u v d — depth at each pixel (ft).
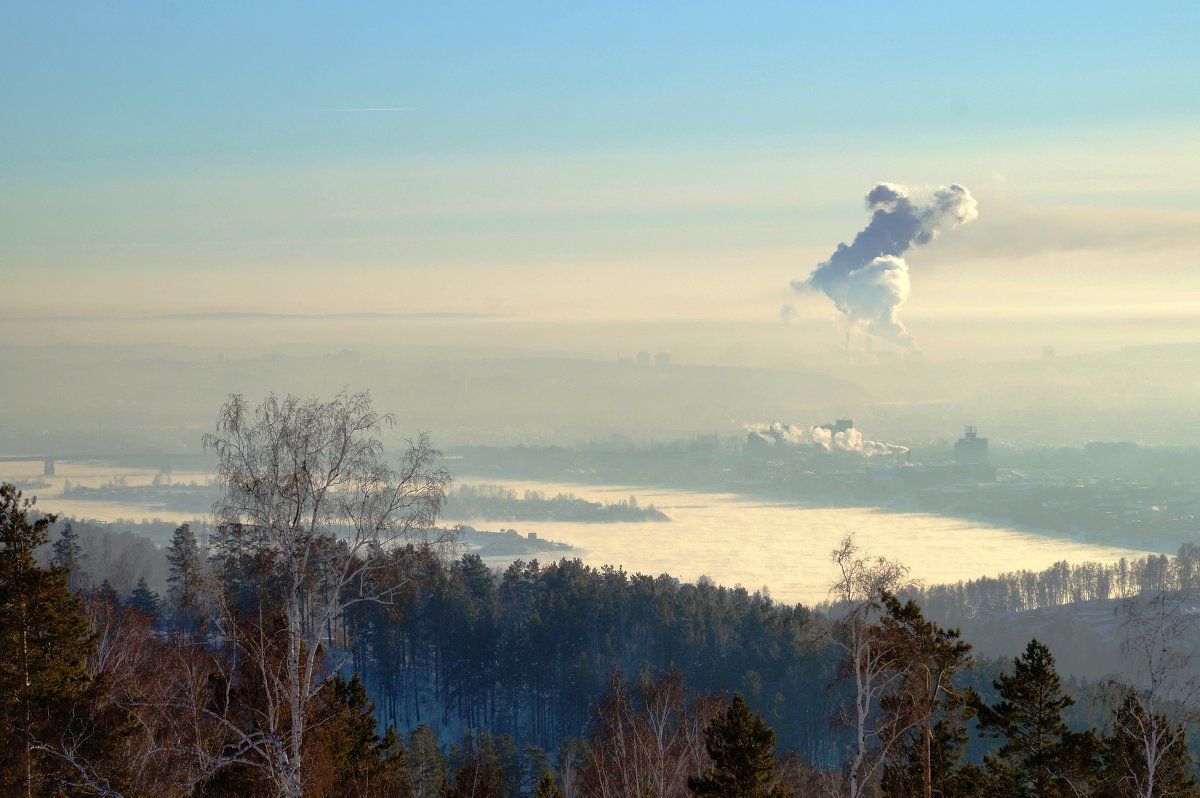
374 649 474.49
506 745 334.85
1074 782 159.53
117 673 181.57
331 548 124.36
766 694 463.83
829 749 444.96
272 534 120.47
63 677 157.48
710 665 476.95
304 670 125.90
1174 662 141.79
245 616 127.44
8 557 156.97
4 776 147.84
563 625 492.13
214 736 142.10
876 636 144.77
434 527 126.62
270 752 124.26
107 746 152.66
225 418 121.39
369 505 124.16
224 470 121.08
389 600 126.41
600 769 196.13
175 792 149.18
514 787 325.21
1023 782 167.02
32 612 157.07
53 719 152.97
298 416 123.65
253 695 133.28
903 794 156.46
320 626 124.57
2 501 159.22
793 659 455.63
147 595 423.64
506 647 484.33
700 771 196.75
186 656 170.81
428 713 487.61
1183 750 147.54
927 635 144.77
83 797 141.79
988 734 171.73
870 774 150.61
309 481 121.60
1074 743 159.84
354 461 123.85
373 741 181.06
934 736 160.97
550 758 422.82
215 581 126.00
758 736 161.17
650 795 186.91
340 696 172.86
